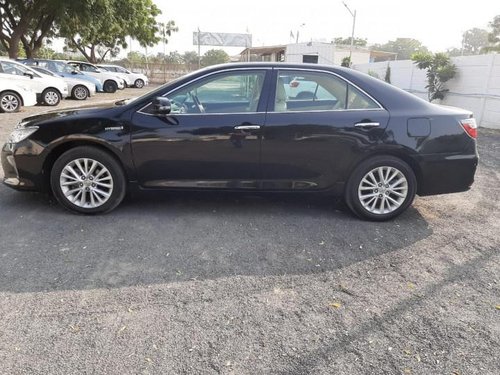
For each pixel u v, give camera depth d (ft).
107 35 115.65
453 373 7.88
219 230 13.97
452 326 9.28
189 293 10.23
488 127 41.24
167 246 12.67
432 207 17.20
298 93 14.53
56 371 7.59
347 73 14.76
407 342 8.71
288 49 138.51
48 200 16.17
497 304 10.19
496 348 8.61
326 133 14.30
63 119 14.33
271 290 10.50
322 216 15.55
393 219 15.52
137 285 10.50
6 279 10.52
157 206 15.89
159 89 14.43
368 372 7.83
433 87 48.34
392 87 14.99
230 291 10.38
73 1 70.08
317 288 10.67
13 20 75.82
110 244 12.65
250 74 14.51
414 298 10.36
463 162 14.90
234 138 14.19
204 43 147.13
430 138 14.58
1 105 41.47
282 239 13.46
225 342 8.52
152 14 124.57
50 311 9.32
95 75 84.33
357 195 14.93
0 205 15.52
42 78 50.03
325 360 8.11
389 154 14.80
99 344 8.32
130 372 7.63
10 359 7.84
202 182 14.69
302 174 14.71
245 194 14.99
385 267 11.89
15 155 14.65
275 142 14.28
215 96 14.44
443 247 13.32
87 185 14.60
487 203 17.92
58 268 11.15
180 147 14.21
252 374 7.70
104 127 14.12
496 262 12.37
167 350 8.23
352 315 9.57
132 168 14.42
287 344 8.53
